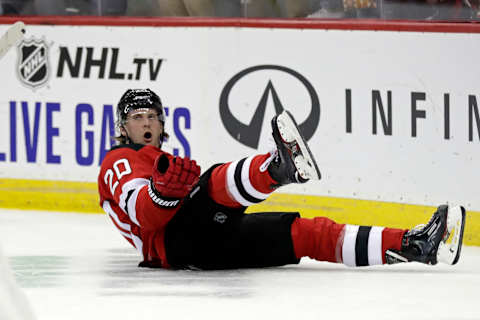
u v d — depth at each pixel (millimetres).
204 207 13273
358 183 21031
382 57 20719
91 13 24359
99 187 14531
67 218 22625
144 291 12438
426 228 13773
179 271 14281
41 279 13641
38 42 24469
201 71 22859
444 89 19859
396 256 13859
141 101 14695
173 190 12383
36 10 24844
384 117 20703
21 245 18016
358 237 13930
